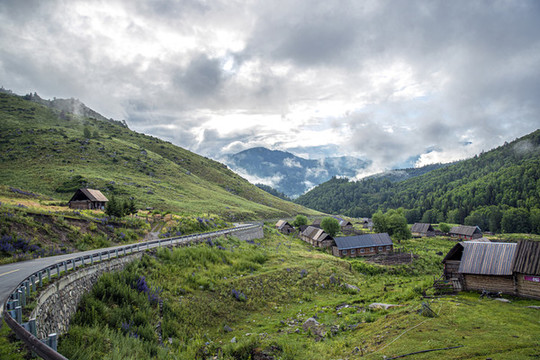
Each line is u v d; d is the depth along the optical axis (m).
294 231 115.81
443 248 83.44
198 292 30.52
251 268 42.41
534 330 17.75
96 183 110.06
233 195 185.50
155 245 38.69
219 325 25.91
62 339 15.57
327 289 39.34
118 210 56.25
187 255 38.88
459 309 22.53
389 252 73.12
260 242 69.38
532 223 154.62
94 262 24.38
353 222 194.88
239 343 20.94
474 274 28.03
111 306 21.81
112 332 18.33
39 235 33.94
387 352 16.70
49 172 113.56
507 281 26.45
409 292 31.56
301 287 38.22
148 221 66.38
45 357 7.32
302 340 21.86
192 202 125.75
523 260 25.50
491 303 23.91
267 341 21.28
